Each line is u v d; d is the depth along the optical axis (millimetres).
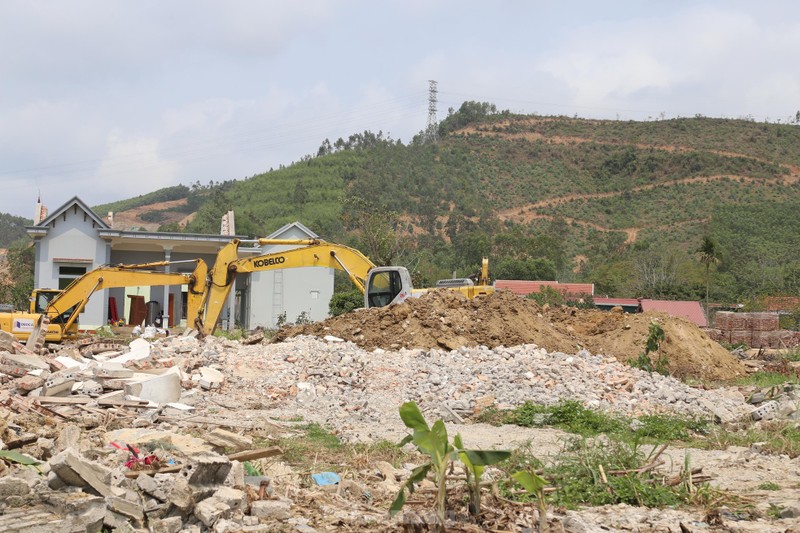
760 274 82250
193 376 17938
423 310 23453
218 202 125125
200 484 7953
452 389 17594
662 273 82438
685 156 163750
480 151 185000
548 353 21188
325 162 166250
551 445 13273
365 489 9555
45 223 48219
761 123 189375
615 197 156000
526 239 101125
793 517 8695
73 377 15859
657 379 19438
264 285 52844
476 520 7984
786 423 14648
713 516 8508
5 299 66562
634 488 9406
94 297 46219
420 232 132375
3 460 8188
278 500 8508
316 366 19203
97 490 7332
